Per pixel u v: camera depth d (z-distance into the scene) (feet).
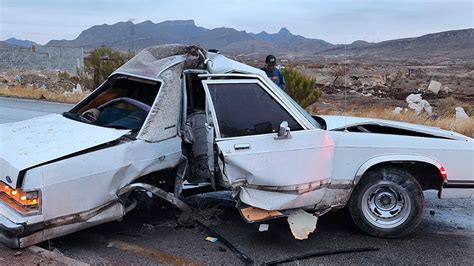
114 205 15.31
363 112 58.08
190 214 17.19
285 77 48.88
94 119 17.62
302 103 48.29
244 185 15.44
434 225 18.61
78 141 15.02
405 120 50.06
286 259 14.71
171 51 17.79
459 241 16.85
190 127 17.12
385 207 16.94
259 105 16.28
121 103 17.97
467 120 47.01
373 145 16.56
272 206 15.46
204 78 16.84
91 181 14.52
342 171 16.26
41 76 141.90
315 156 15.83
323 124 18.47
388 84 131.85
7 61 186.60
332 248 15.84
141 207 18.65
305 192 15.75
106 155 14.83
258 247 15.75
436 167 16.89
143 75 17.15
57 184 13.88
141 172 15.61
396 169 16.70
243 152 15.21
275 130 16.07
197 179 17.61
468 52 560.61
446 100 80.69
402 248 16.06
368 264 14.64
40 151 14.44
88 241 15.80
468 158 17.20
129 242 15.80
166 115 16.22
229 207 19.57
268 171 15.35
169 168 16.51
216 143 15.46
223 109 15.97
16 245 13.64
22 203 13.66
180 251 15.15
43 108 59.00
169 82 16.37
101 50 77.10
